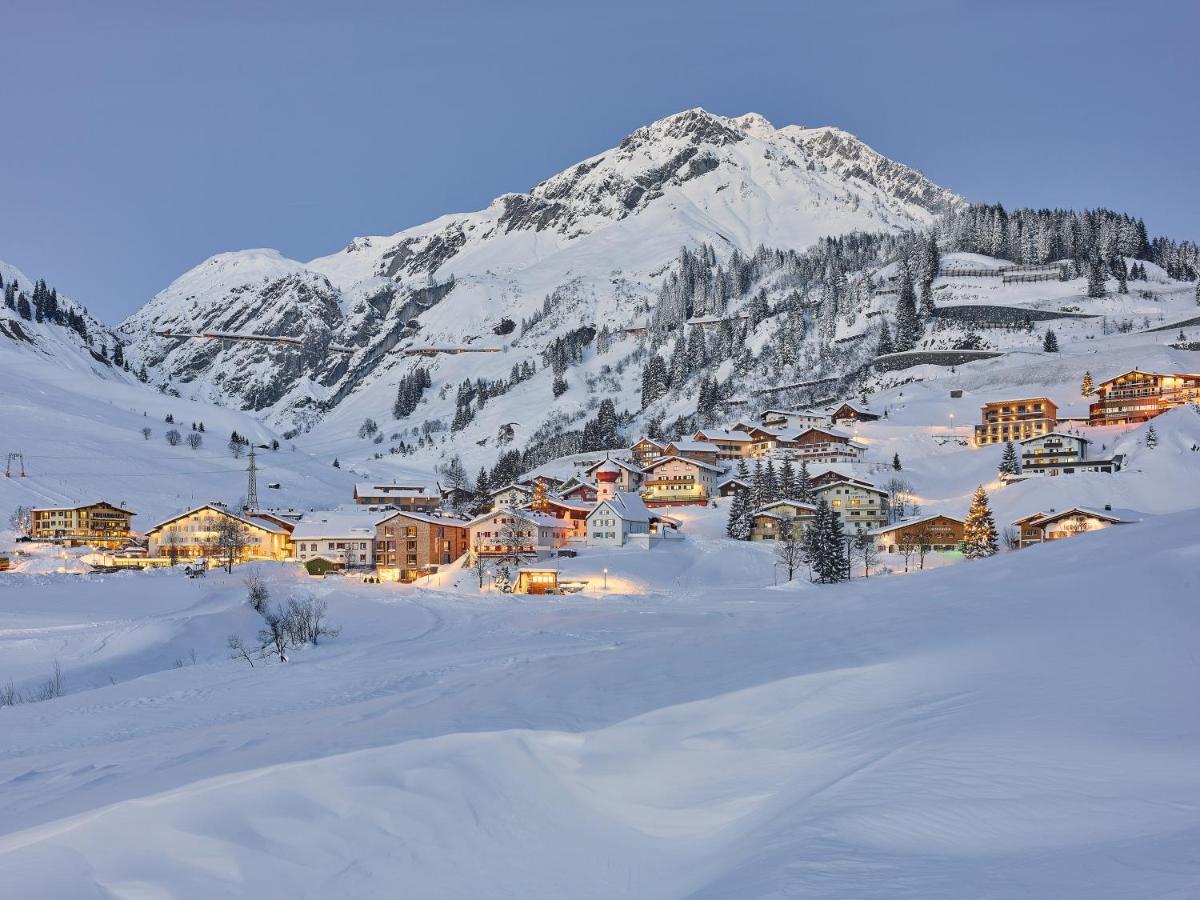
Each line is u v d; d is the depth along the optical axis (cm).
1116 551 3147
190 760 2234
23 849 1250
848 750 1504
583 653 3581
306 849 1274
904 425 17975
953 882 796
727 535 12269
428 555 11712
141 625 5906
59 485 17062
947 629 2448
